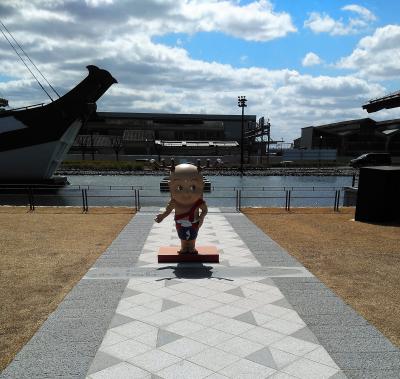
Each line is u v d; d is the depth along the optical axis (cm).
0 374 460
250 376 461
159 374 463
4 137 3569
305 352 515
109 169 5712
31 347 520
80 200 2689
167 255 916
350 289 745
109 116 9681
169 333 565
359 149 7881
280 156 7375
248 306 662
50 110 3600
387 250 1034
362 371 472
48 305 657
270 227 1347
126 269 861
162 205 2402
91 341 539
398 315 630
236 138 9531
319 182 4300
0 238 1156
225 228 1329
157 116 9719
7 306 652
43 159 3659
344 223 1427
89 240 1134
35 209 1738
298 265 899
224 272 845
